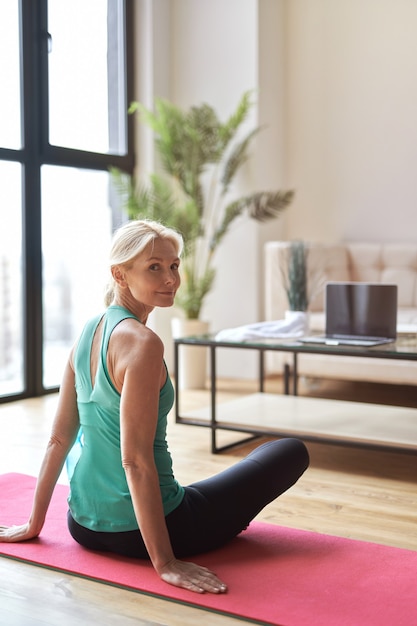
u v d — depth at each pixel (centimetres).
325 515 289
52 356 539
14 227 507
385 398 518
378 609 204
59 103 534
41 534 260
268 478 244
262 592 214
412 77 572
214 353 377
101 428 229
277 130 604
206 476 342
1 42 492
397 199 583
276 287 535
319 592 214
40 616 206
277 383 571
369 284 373
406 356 327
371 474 345
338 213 604
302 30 606
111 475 230
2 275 502
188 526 231
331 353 342
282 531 265
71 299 551
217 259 597
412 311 523
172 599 212
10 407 489
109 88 576
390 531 271
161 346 221
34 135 512
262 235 589
